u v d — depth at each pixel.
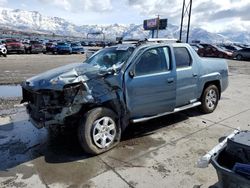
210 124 5.79
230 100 8.10
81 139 4.21
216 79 6.44
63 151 4.50
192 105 5.89
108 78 4.38
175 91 5.32
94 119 4.22
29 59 23.41
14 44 30.94
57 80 4.11
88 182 3.58
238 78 13.02
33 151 4.51
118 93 4.49
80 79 4.14
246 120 6.09
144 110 4.91
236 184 2.47
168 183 3.54
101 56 5.25
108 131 4.44
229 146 2.81
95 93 4.25
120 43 5.50
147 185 3.50
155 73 4.97
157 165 4.00
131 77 4.63
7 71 14.18
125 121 4.73
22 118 6.25
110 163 4.08
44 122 4.15
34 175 3.76
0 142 4.89
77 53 35.12
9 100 7.98
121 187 3.46
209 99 6.46
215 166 2.64
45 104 4.16
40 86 4.18
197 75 5.86
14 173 3.82
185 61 5.62
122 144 4.75
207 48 29.70
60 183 3.56
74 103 4.08
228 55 28.02
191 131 5.38
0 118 6.24
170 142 4.83
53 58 25.14
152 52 5.00
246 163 2.67
